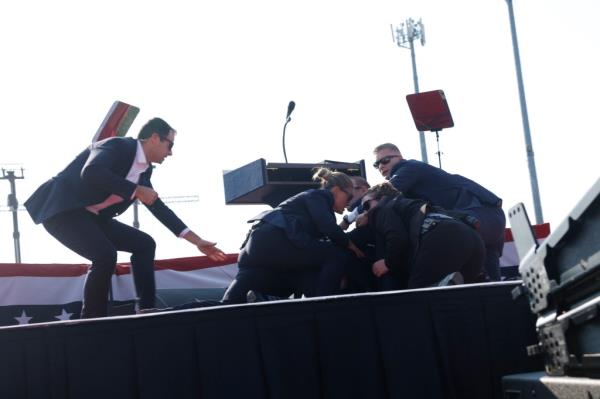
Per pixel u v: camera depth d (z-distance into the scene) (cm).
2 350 282
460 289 328
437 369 317
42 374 284
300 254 427
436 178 473
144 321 295
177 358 295
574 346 242
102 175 406
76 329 289
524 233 262
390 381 311
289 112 507
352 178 511
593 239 224
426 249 409
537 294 256
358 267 453
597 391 230
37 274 632
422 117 596
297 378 303
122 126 492
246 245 439
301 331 306
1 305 618
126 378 290
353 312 313
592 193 219
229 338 300
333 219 433
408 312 319
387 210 429
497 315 329
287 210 440
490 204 469
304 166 493
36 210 421
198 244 454
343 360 308
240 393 297
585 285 234
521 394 267
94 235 412
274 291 441
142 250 460
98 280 407
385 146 496
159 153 437
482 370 323
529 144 1802
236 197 500
